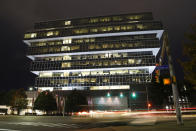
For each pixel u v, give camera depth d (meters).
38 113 84.94
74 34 100.06
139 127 15.03
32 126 19.39
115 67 93.00
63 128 17.48
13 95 81.50
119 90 86.69
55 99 78.25
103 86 92.25
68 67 96.88
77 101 70.12
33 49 102.75
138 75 91.81
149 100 57.31
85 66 95.69
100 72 95.06
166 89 52.16
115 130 13.96
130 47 93.88
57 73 98.81
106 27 98.69
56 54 99.75
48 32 103.94
